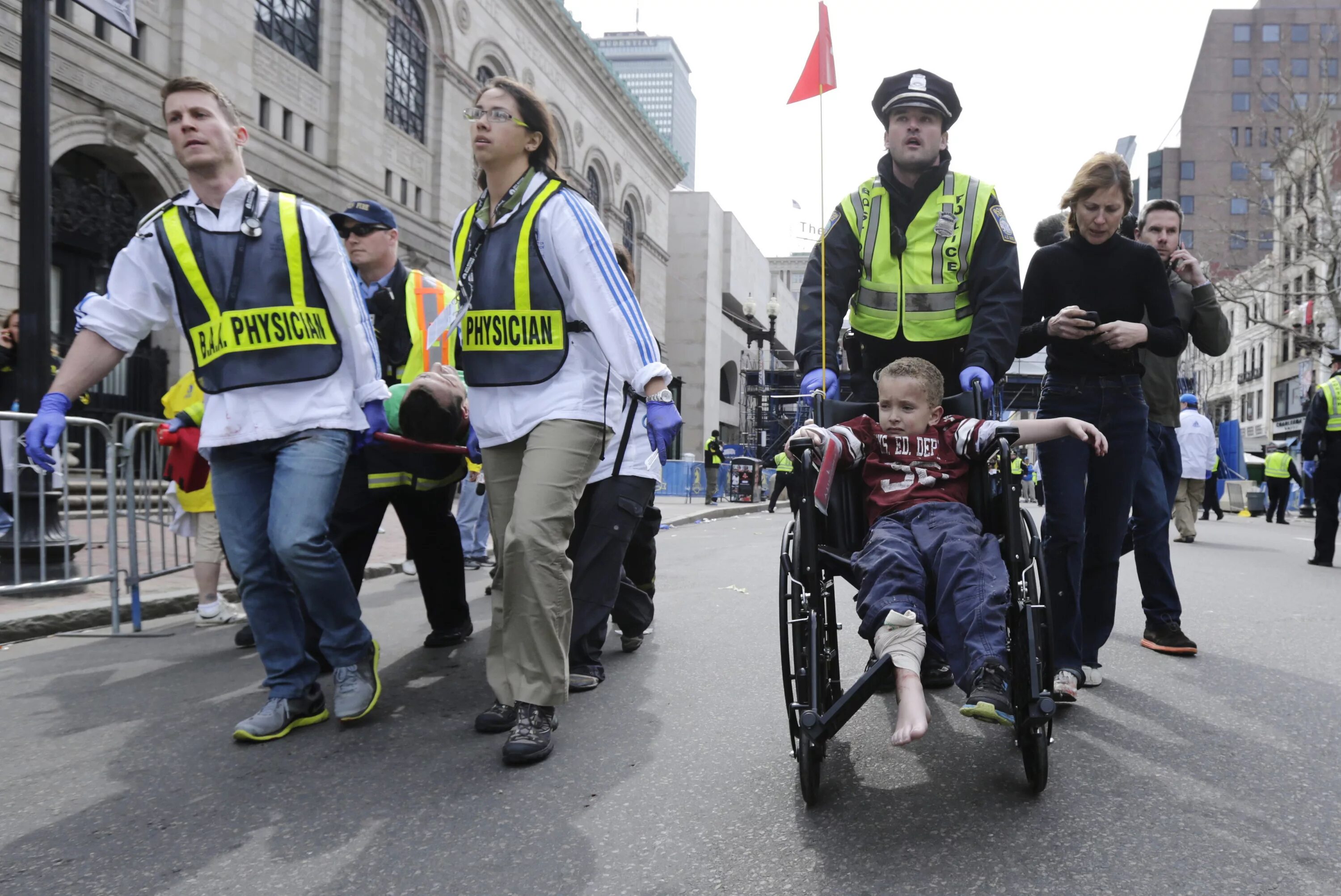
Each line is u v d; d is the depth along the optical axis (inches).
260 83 613.0
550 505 118.2
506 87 126.2
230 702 142.4
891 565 99.8
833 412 121.0
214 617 204.2
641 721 131.2
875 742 120.8
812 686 95.1
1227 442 825.5
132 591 198.2
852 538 114.7
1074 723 128.3
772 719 131.9
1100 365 139.6
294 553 120.8
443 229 816.3
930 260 141.7
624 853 88.6
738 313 1846.7
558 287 123.4
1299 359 1934.1
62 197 491.8
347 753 119.1
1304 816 95.5
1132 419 140.3
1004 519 101.7
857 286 149.9
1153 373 173.9
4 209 444.1
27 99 238.2
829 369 136.9
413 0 786.8
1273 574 290.7
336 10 686.5
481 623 205.2
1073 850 87.5
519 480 123.6
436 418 151.9
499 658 127.8
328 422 125.3
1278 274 1210.0
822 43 148.0
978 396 117.1
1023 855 86.6
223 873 85.9
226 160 123.0
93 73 488.7
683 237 1592.0
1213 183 2923.2
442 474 158.2
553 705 117.6
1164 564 171.9
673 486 950.4
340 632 129.1
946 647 98.1
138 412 519.8
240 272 123.2
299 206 126.5
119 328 123.3
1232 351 2436.0
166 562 215.9
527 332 123.2
